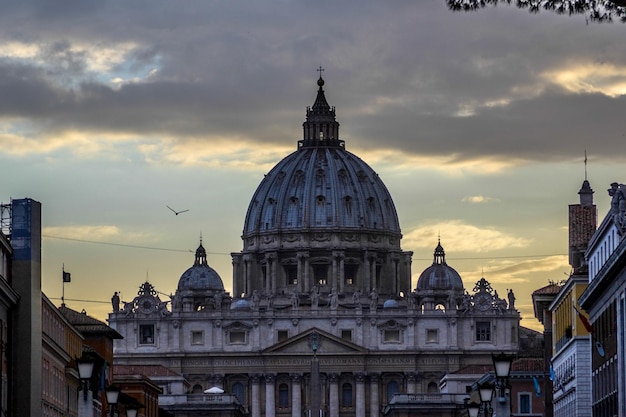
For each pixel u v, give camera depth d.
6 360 133.25
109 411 124.44
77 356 178.75
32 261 136.62
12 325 135.50
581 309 160.75
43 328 152.25
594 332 151.00
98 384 173.50
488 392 121.00
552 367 181.25
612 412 138.25
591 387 157.88
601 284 140.00
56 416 161.62
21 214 136.88
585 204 188.75
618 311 132.88
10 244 135.88
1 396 128.38
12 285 135.88
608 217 141.50
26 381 135.50
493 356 112.00
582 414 163.00
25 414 135.12
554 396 188.12
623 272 130.38
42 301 150.00
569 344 169.12
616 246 139.50
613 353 137.75
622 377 131.62
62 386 167.12
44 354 152.25
